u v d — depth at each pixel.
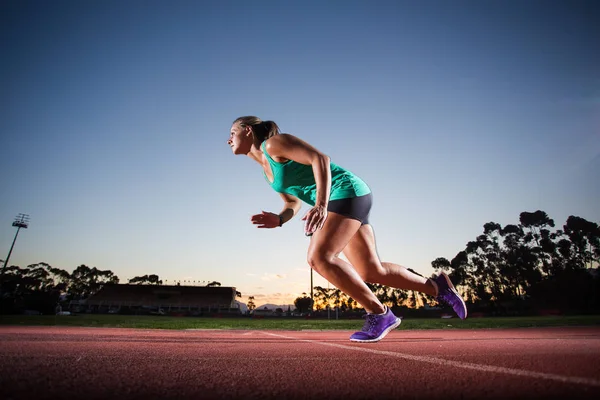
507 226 53.72
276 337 4.61
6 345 2.38
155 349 2.32
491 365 1.46
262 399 0.93
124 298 67.44
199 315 52.66
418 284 2.86
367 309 2.71
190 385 1.11
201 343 3.05
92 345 2.57
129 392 1.00
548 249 49.34
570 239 48.62
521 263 50.56
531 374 1.22
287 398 0.95
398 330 7.92
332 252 2.40
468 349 2.27
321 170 2.23
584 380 1.11
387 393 1.00
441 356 1.85
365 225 2.66
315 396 0.97
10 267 67.69
